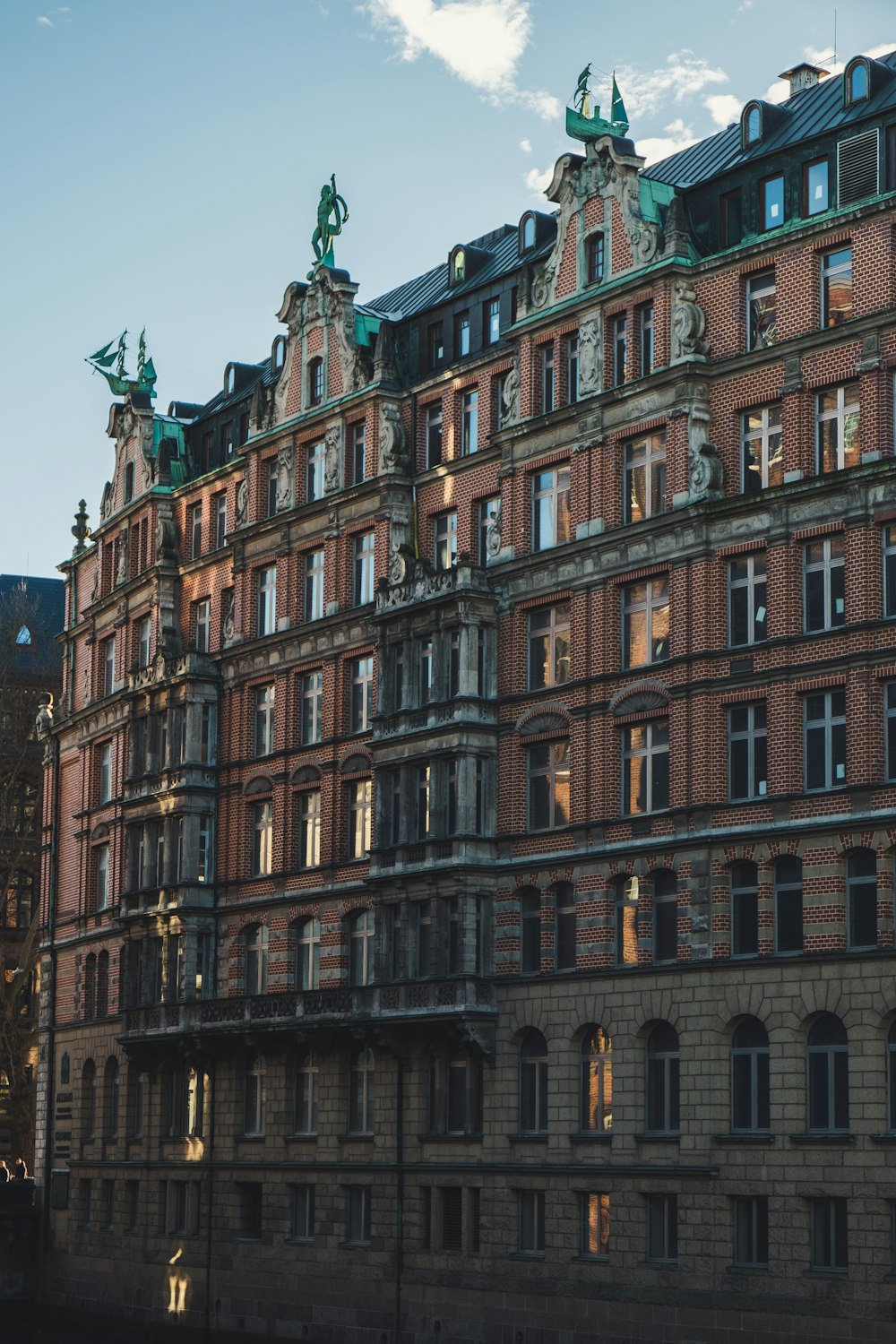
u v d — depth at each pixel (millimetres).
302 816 77625
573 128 67062
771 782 58031
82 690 97812
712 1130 58031
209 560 85500
